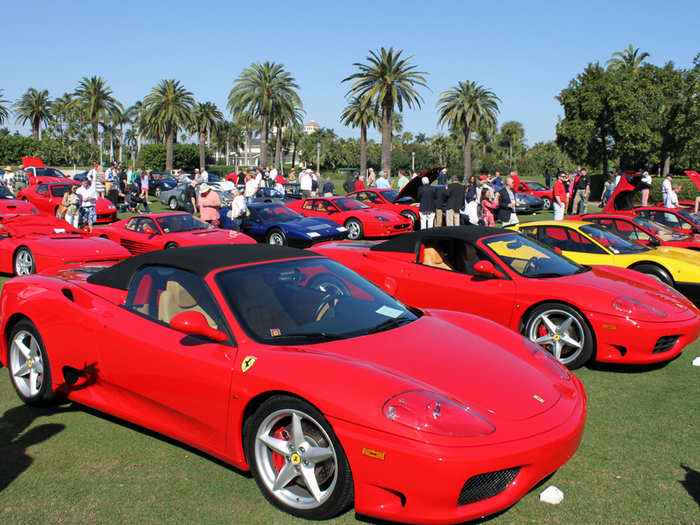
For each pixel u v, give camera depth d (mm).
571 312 5098
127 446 3693
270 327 3334
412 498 2572
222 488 3201
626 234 9086
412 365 3061
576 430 2879
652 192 27672
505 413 2793
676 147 34875
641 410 4289
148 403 3609
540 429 2754
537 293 5262
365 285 4102
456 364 3131
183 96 62781
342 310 3645
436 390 2834
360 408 2699
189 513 2951
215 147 115188
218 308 3412
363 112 49250
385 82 45125
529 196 23969
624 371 5223
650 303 5043
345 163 108188
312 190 25906
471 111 57188
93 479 3281
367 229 15914
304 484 3057
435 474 2506
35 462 3477
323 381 2844
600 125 36406
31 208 13758
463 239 6039
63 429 3943
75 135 77062
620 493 3119
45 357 4141
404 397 2711
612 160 38562
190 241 11172
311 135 111812
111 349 3719
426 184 15062
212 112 74500
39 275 4637
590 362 5473
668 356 4902
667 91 34469
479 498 2643
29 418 4133
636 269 7309
